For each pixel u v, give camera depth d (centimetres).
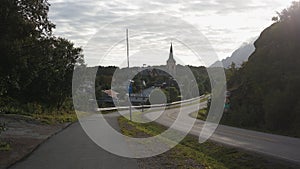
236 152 1670
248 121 3456
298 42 3303
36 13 1506
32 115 3203
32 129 2370
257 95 3594
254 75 3666
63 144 1655
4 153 1375
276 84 3362
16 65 1479
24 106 3466
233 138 2253
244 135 2447
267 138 2241
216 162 1531
